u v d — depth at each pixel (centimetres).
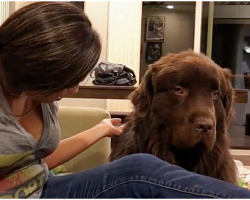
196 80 157
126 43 495
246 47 551
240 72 555
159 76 165
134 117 176
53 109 119
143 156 121
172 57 170
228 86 172
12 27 88
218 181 107
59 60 88
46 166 125
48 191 122
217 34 550
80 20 94
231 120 181
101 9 486
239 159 433
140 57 537
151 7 546
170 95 161
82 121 210
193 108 153
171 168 114
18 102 104
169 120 162
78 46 91
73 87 99
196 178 107
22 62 88
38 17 88
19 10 91
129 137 173
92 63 97
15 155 100
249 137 539
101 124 163
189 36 552
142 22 537
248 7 539
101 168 124
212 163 169
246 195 99
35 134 111
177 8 545
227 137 178
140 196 112
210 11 541
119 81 266
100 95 259
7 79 92
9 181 106
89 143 151
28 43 87
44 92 93
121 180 115
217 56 553
